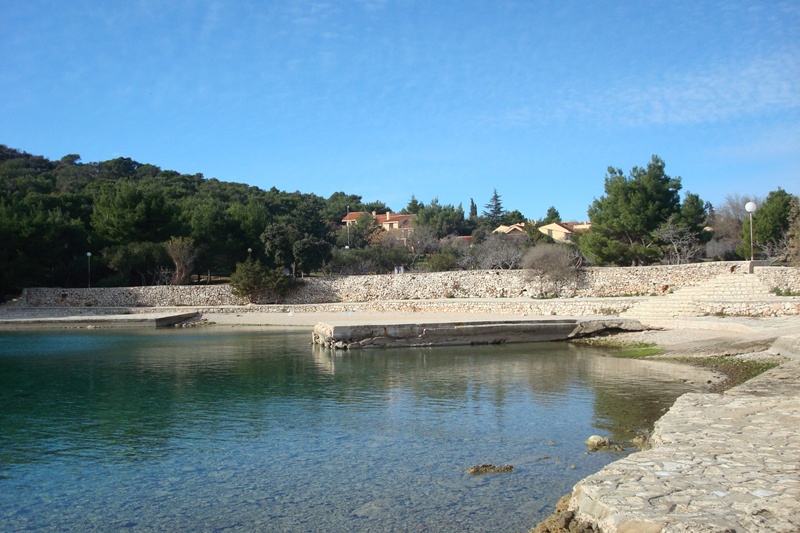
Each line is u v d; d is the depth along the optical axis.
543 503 9.07
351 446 12.50
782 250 47.00
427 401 16.95
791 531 5.87
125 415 15.59
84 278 58.38
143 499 9.67
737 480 7.48
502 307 43.16
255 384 20.08
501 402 16.61
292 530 8.35
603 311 37.88
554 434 13.07
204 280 67.44
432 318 38.84
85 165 122.56
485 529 8.23
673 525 6.08
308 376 21.70
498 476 10.38
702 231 50.62
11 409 16.41
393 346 30.59
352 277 54.19
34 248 56.41
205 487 10.20
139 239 60.84
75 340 35.34
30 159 121.12
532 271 46.72
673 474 7.81
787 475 7.64
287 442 12.89
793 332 22.72
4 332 40.69
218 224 65.19
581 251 52.91
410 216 128.62
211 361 25.91
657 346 27.19
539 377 20.70
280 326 43.81
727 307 31.89
